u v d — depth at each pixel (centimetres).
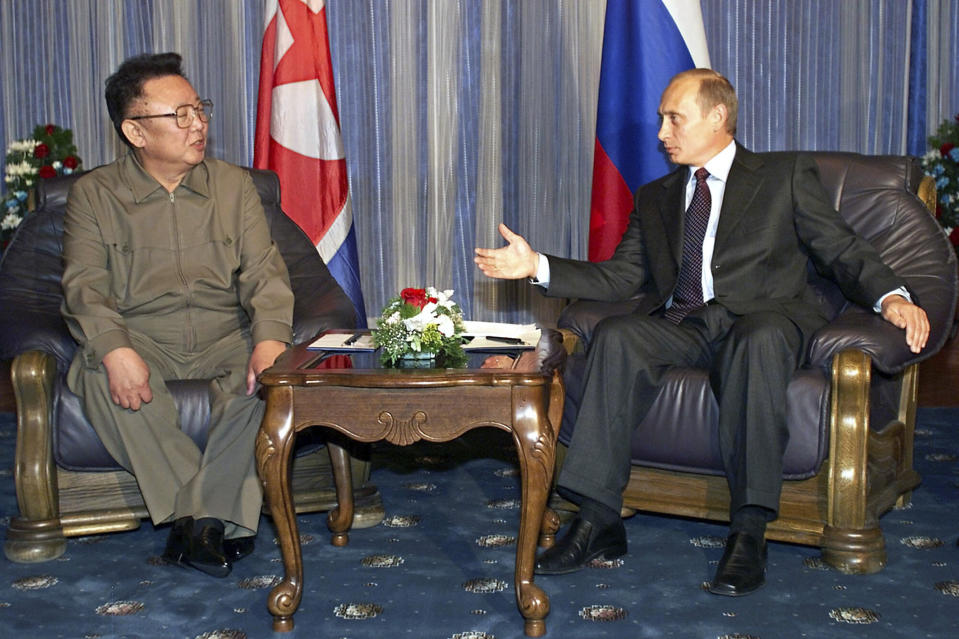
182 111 256
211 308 268
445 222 509
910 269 266
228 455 241
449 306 219
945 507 276
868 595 216
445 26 498
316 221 407
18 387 243
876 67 512
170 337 266
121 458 245
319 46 409
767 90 511
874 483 247
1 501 287
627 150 370
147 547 253
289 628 201
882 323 244
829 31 509
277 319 257
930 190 286
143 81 255
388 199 511
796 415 232
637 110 365
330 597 217
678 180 279
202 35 499
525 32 496
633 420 242
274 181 316
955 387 431
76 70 507
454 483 307
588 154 502
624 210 372
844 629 198
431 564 237
